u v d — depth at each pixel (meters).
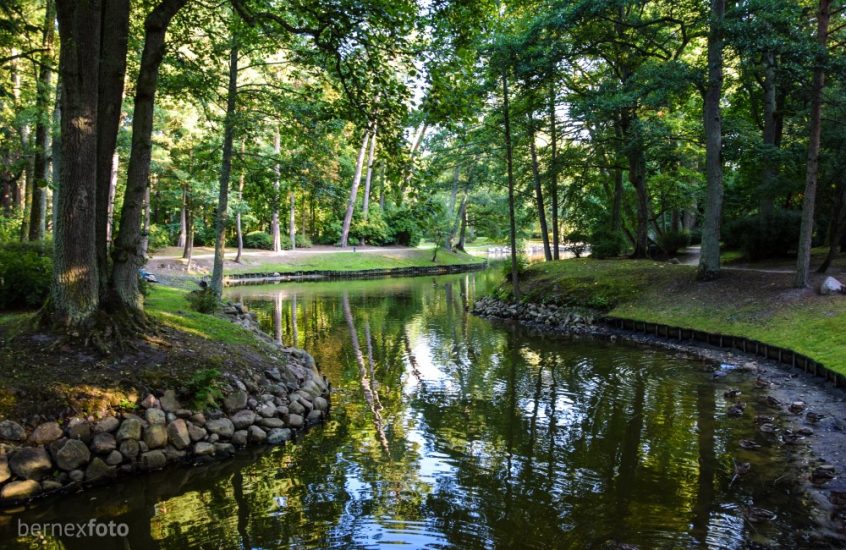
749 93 25.59
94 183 8.91
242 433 8.49
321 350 16.28
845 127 17.55
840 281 16.36
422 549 5.68
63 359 8.15
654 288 20.67
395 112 9.65
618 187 29.91
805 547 5.60
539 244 80.19
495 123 25.94
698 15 21.44
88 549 5.68
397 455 8.27
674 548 5.62
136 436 7.55
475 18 9.30
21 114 17.28
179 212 47.28
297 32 9.61
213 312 15.12
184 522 6.25
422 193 10.05
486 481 7.34
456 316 23.58
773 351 13.57
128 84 15.93
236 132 16.84
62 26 8.29
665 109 26.59
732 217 29.94
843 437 8.46
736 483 7.09
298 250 49.56
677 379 12.52
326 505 6.68
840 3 20.92
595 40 22.38
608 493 6.93
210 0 13.89
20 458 6.70
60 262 8.74
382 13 8.88
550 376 13.13
